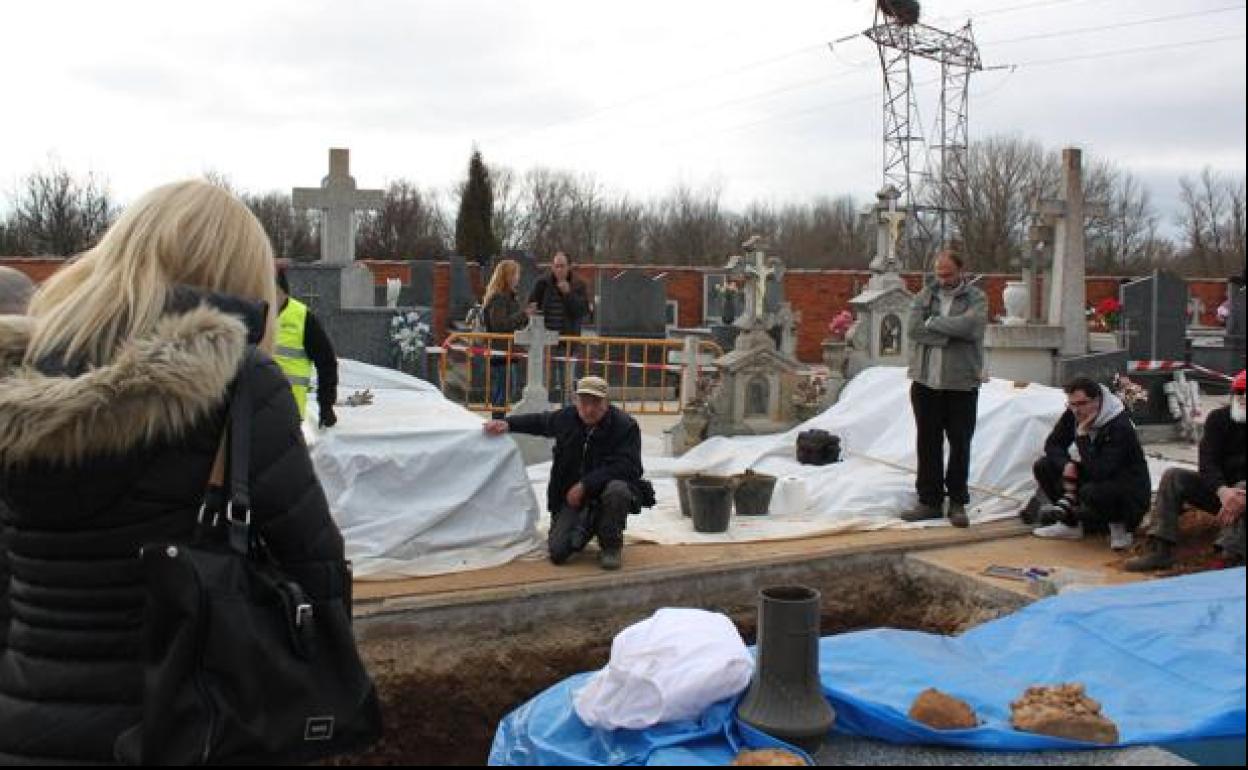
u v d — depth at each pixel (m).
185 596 2.01
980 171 54.06
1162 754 3.44
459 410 8.30
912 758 3.42
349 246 13.07
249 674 2.04
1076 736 3.49
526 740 3.82
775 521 8.10
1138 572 6.89
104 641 2.06
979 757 3.42
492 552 6.95
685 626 3.79
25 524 2.08
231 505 2.09
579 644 6.45
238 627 2.04
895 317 12.27
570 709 3.92
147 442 2.05
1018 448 8.85
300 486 2.20
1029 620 4.75
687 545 7.52
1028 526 8.16
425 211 50.09
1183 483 6.82
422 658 6.08
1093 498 7.47
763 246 10.81
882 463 9.34
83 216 35.44
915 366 8.00
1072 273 11.80
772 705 3.50
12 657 2.12
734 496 8.18
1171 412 12.30
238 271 2.34
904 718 3.54
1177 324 16.06
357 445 6.73
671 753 3.40
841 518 8.19
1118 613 4.62
